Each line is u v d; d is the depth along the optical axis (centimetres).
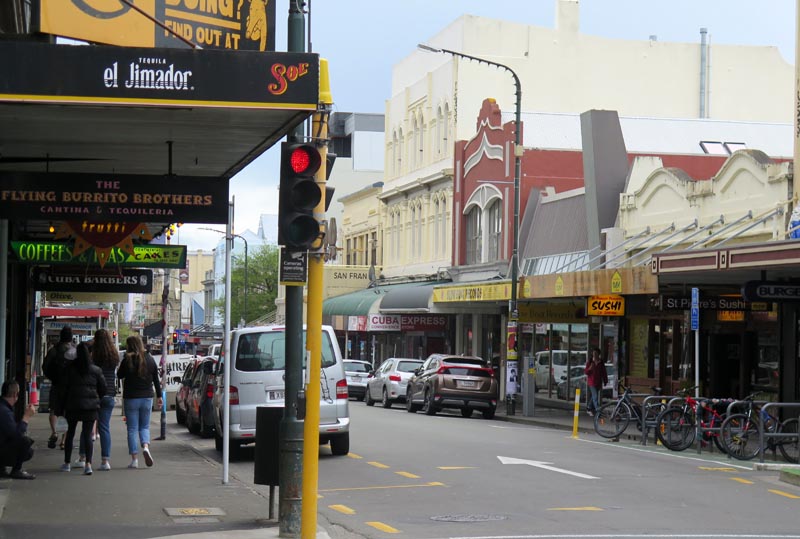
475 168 4672
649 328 3228
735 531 1139
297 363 1082
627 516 1242
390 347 5791
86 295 2834
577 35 5219
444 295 4241
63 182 1273
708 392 2944
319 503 1371
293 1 1074
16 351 2330
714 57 5469
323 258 1040
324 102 1060
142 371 1648
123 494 1370
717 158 4194
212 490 1427
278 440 1159
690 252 2333
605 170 3581
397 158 5719
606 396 3497
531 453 1980
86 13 1159
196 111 1071
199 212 1295
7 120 1159
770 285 2211
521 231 4272
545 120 4638
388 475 1642
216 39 1230
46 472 1584
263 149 1333
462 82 4934
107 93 1014
